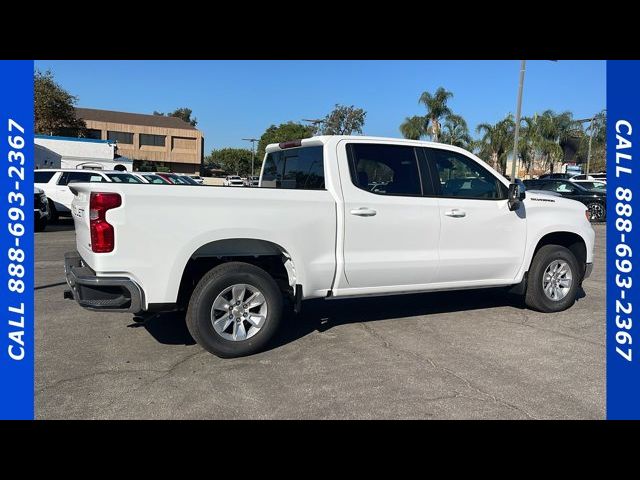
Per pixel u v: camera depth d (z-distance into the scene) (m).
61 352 4.62
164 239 4.19
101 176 16.12
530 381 4.03
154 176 16.78
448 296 7.02
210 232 4.33
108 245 4.04
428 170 5.45
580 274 6.39
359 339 5.07
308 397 3.73
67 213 15.95
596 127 43.94
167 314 5.91
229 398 3.71
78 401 3.64
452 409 3.56
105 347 4.77
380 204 5.08
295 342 4.97
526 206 5.96
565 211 6.22
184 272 4.52
